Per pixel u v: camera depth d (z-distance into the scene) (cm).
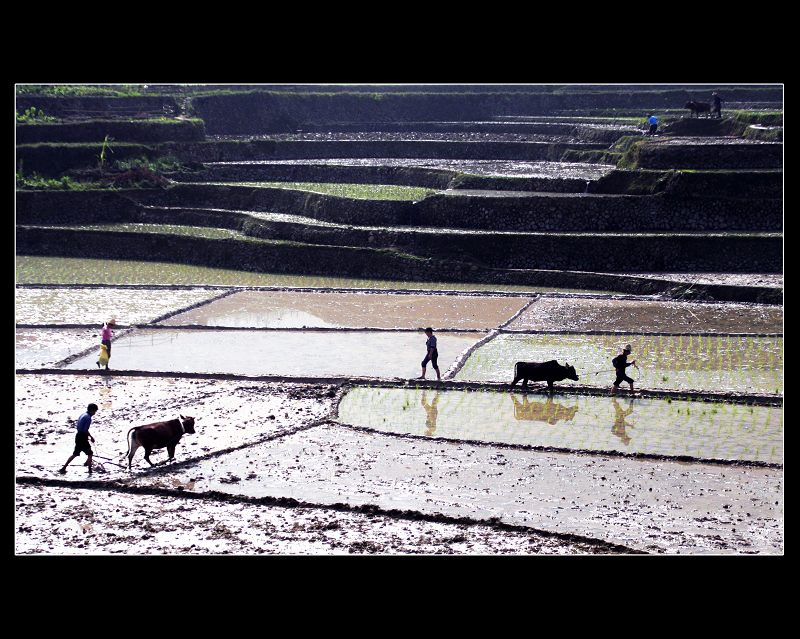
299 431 8431
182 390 9788
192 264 18338
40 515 6594
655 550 5950
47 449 7925
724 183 18112
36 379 10231
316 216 19725
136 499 6919
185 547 6053
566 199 18125
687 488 7025
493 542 6112
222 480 7238
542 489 7031
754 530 6250
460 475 7331
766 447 7900
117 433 8369
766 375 10188
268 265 17738
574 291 15750
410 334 12375
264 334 12431
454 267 16838
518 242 17038
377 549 6012
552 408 9106
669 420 8681
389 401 9400
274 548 6044
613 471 7400
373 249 17412
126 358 11181
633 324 12875
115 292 15362
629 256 16662
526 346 11638
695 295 14750
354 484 7150
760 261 16325
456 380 10012
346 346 11725
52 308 14012
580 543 6084
